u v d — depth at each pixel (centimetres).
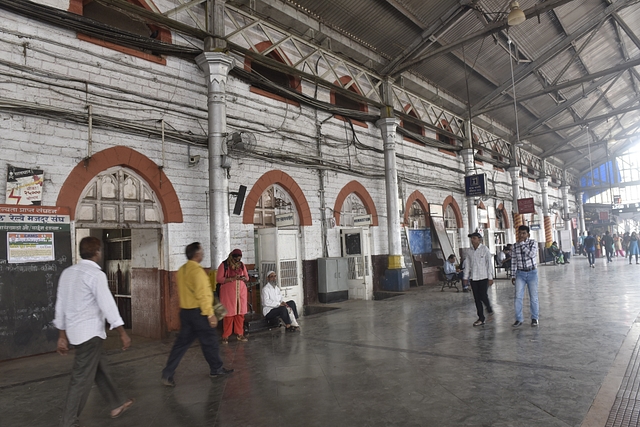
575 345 609
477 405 412
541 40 1684
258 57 1016
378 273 1439
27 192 675
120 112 803
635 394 421
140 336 916
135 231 928
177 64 903
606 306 915
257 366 586
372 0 1217
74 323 380
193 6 941
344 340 729
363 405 426
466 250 819
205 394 480
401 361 577
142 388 510
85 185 746
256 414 415
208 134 912
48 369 598
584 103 2481
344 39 1323
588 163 3812
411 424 376
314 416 404
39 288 677
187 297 527
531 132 2561
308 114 1221
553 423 365
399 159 1616
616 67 1650
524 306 996
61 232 705
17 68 680
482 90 1917
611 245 2511
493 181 2364
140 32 936
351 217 1389
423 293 1342
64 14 718
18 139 675
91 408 445
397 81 1583
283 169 1140
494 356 577
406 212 1631
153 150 852
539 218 3002
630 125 3234
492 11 1408
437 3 1286
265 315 855
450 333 739
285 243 1104
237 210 959
